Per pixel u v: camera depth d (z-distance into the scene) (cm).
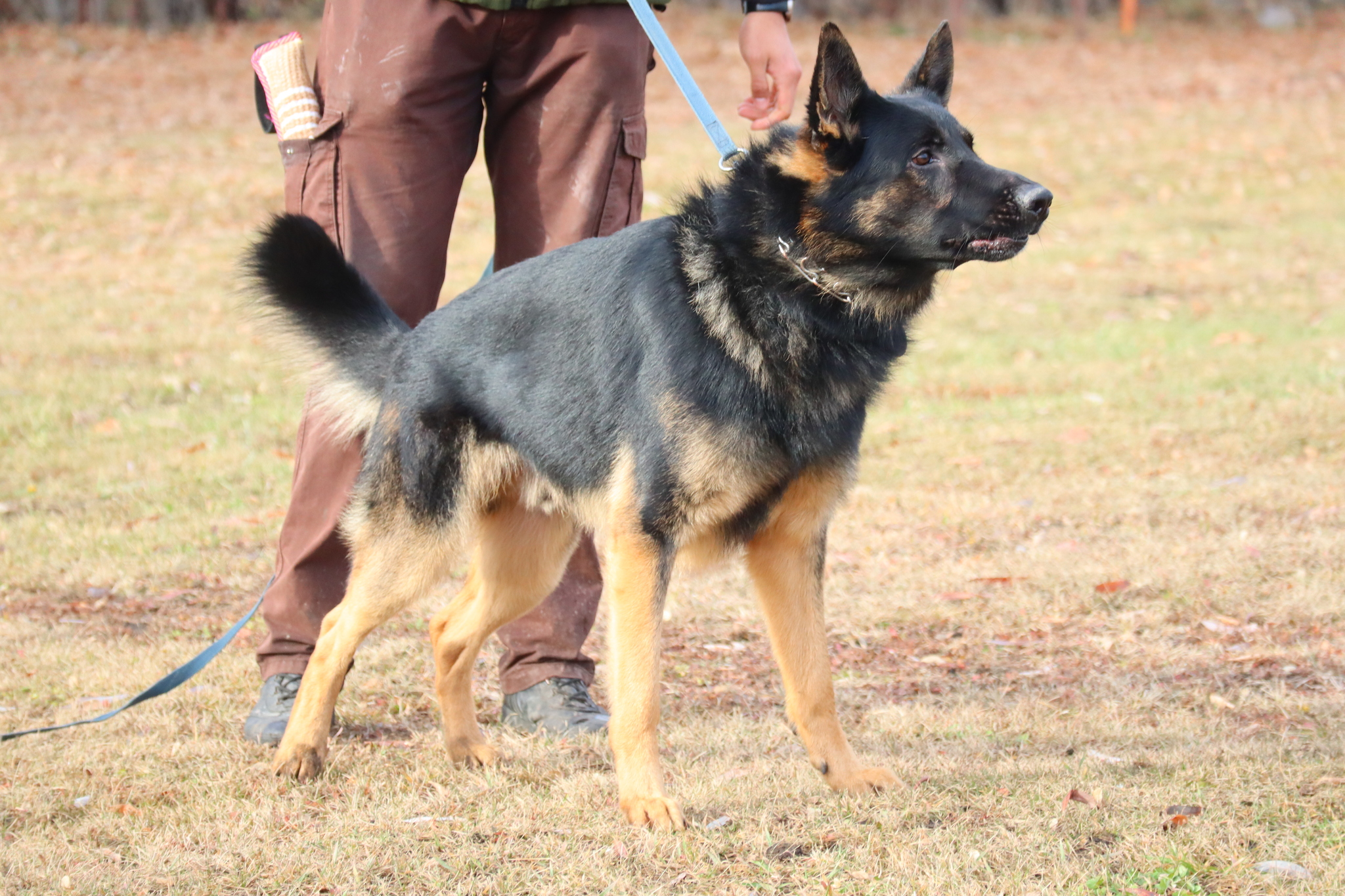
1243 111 2406
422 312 539
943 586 711
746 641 648
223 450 989
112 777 474
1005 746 497
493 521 502
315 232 495
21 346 1262
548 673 543
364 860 405
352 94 510
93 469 938
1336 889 362
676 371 423
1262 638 619
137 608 686
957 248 434
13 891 386
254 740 514
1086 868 380
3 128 2155
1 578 722
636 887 384
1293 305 1400
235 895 387
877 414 1087
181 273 1555
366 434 514
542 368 460
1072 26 3253
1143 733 503
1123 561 734
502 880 390
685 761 489
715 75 2597
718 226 438
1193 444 962
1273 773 445
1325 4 3459
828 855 395
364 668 605
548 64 514
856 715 546
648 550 427
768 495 440
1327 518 788
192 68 2594
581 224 525
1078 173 2031
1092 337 1309
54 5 2841
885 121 434
